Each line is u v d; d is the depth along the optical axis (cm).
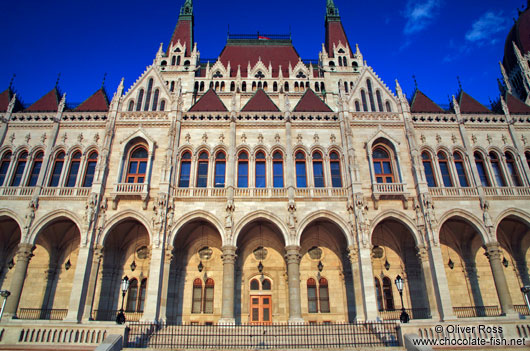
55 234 3080
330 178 3058
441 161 3188
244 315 2972
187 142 3170
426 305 2844
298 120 3278
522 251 3177
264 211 2831
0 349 2016
